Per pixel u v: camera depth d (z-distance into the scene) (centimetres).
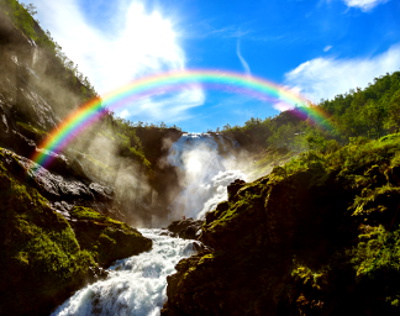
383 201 1000
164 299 1472
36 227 1711
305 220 1205
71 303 1523
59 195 2388
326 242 1076
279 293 980
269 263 1152
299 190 1273
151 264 1906
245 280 1123
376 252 867
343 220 1106
